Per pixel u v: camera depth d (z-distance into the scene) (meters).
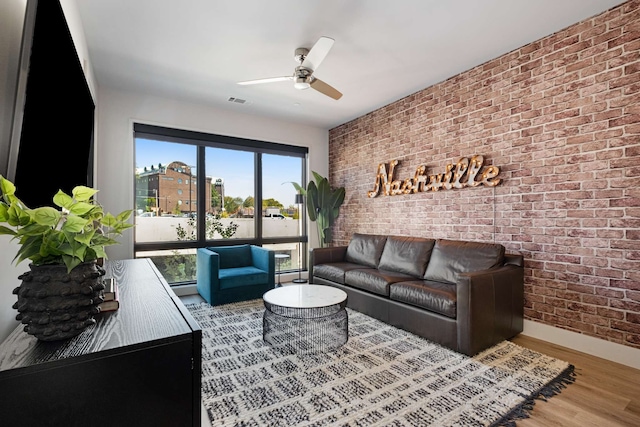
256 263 4.29
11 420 0.70
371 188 4.68
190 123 4.31
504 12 2.42
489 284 2.51
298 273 5.21
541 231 2.78
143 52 2.99
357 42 2.83
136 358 0.83
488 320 2.50
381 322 3.14
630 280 2.29
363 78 3.59
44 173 1.18
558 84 2.68
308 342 2.62
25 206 0.92
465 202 3.41
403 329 2.91
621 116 2.33
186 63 3.21
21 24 1.05
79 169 1.85
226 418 1.65
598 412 1.74
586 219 2.51
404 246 3.71
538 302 2.79
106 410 0.80
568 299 2.60
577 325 2.54
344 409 1.73
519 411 1.73
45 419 0.73
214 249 4.19
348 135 5.14
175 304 1.25
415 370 2.17
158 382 0.86
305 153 5.41
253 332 2.86
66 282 0.84
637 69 2.26
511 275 2.71
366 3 2.30
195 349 0.92
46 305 0.82
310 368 2.19
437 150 3.72
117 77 3.52
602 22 2.43
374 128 4.64
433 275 3.22
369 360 2.31
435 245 3.42
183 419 0.90
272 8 2.35
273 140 5.01
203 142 4.48
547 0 2.28
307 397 1.84
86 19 2.47
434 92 3.75
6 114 0.93
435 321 2.62
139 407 0.84
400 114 4.21
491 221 3.16
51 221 0.78
